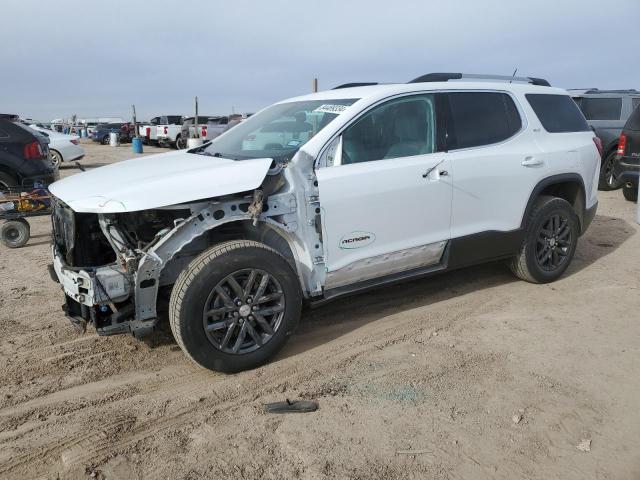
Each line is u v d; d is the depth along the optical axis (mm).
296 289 3551
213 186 3248
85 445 2787
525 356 3730
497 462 2637
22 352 3834
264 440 2814
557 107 5254
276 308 3500
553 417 3004
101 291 3158
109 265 3285
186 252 3564
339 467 2596
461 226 4383
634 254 6262
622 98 10867
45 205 6797
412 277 4250
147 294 3256
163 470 2592
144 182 3297
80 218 3535
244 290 3355
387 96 4059
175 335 3291
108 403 3184
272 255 3426
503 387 3320
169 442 2811
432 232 4211
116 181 3484
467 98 4527
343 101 4156
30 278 5512
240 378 3447
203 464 2631
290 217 3555
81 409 3123
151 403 3180
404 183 3967
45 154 8297
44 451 2744
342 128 3816
